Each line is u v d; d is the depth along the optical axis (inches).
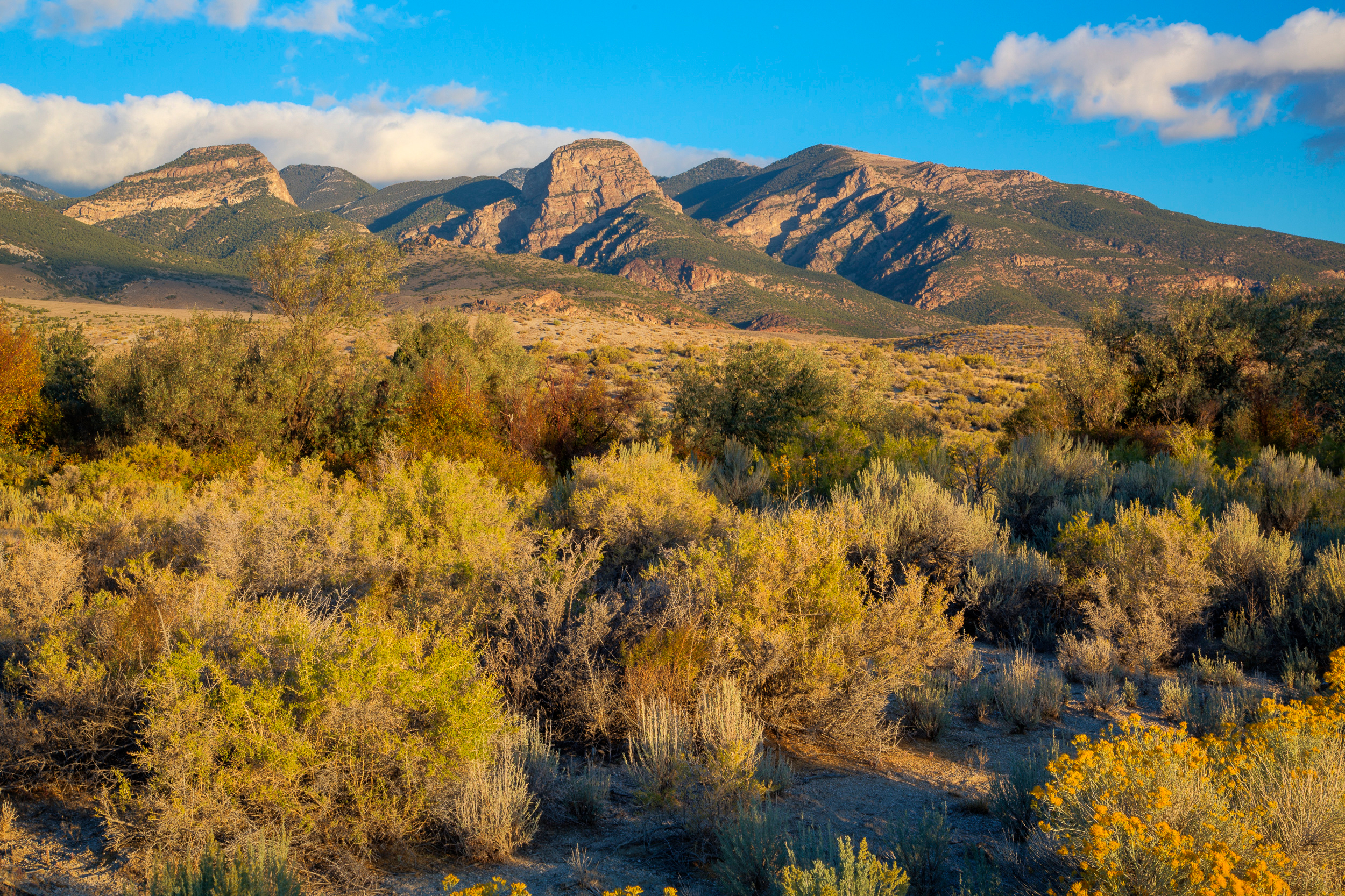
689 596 220.8
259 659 156.5
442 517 295.4
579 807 162.9
